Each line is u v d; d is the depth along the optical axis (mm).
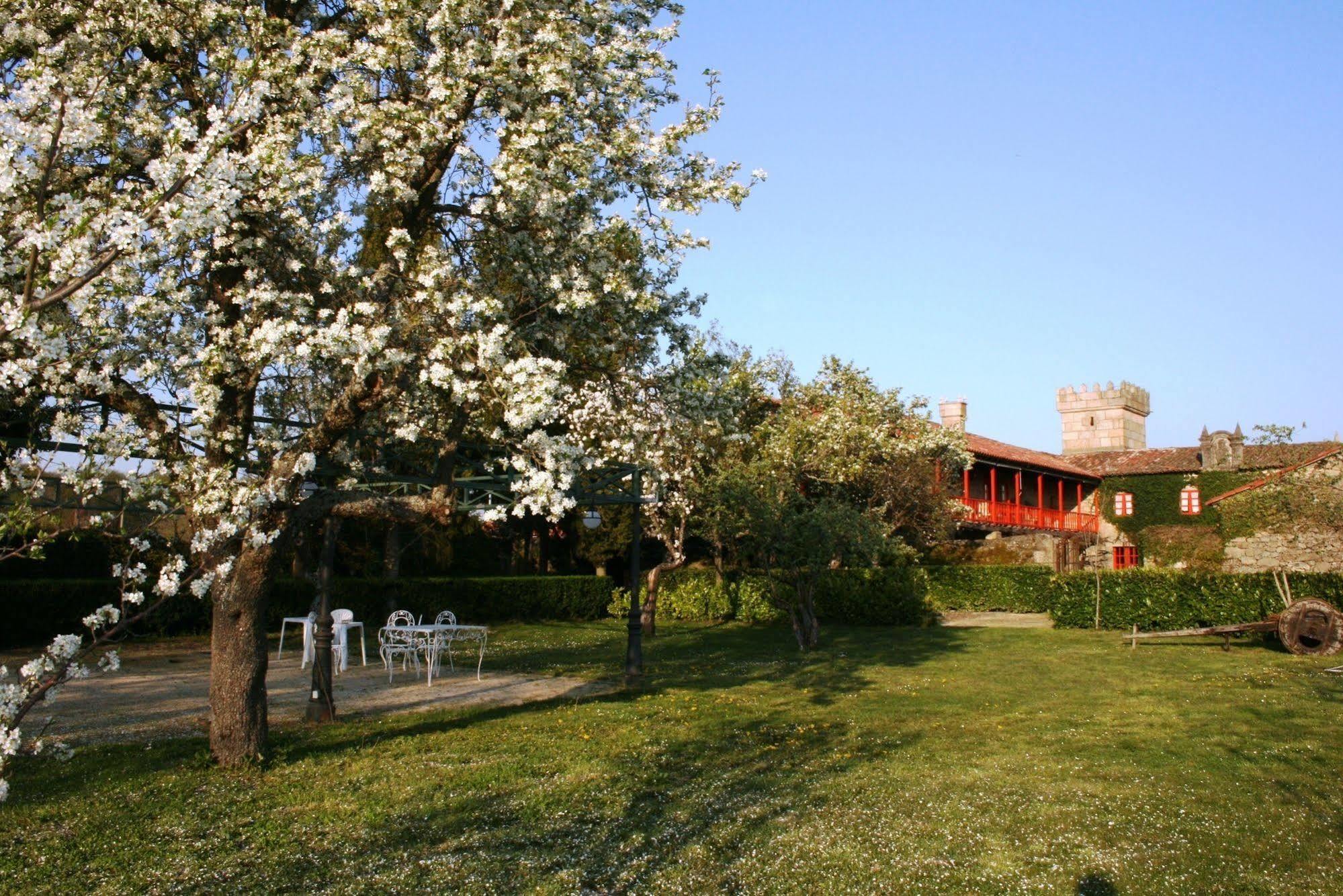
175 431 8172
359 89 9180
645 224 10242
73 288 4695
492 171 9289
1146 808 8117
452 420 10344
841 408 28438
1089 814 7941
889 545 25719
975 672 17125
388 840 7082
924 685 15648
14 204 5660
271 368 9289
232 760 9188
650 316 10797
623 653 20609
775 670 17672
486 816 7715
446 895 6008
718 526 23562
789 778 9141
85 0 8648
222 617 9305
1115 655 19109
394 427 10852
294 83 8734
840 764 9773
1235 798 8453
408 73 9711
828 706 13617
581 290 9922
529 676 16875
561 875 6379
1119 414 55562
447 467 10156
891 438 29375
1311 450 41875
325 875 6328
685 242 10188
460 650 21047
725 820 7715
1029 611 29359
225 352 8242
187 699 13531
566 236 10102
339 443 10430
